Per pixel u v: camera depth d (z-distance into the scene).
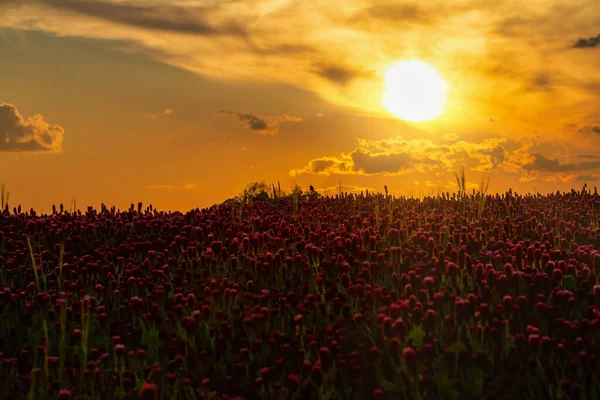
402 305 6.07
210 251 8.71
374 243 8.79
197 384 5.67
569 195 15.12
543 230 10.36
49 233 10.45
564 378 5.18
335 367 5.44
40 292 7.54
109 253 9.26
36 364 6.17
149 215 13.09
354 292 6.81
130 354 5.95
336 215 12.25
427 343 5.53
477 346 5.64
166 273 8.50
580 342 5.49
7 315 7.49
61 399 5.14
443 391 5.18
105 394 5.55
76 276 8.48
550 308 6.03
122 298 7.70
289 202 15.48
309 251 8.50
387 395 5.24
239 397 5.16
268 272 8.08
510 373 5.19
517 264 7.93
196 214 12.66
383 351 5.74
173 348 6.07
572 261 7.88
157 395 5.23
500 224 10.34
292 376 5.23
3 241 10.35
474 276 7.12
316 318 6.75
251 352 6.10
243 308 7.05
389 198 14.72
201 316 6.72
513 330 6.02
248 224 11.33
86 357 6.03
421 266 7.45
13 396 5.66
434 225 9.99
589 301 6.68
